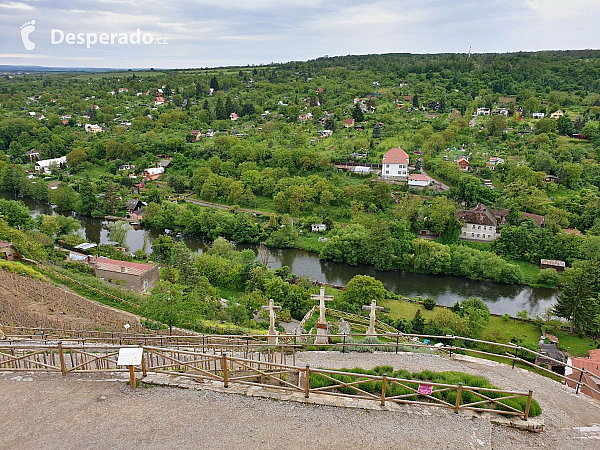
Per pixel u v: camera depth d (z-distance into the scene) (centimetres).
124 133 19762
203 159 16825
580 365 4338
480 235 10344
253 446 1867
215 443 1872
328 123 19325
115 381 2294
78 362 2830
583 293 6344
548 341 6062
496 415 2195
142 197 13325
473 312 6425
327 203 12031
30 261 7194
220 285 7806
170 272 7475
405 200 11712
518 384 2719
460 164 14438
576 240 9431
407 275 9056
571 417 2316
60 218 10519
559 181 12938
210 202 13238
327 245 9675
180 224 11500
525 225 9875
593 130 16188
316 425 2023
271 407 2131
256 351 3259
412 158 15600
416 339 5194
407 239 9600
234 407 2117
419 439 1977
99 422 1978
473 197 12194
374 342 3469
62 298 5581
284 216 11162
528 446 2008
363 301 6775
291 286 7025
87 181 12825
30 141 18662
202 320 5328
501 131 17325
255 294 6681
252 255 8675
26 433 1900
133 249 10238
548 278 8506
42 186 13400
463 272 8875
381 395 2298
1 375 2342
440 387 2316
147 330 4703
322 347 3462
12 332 4047
